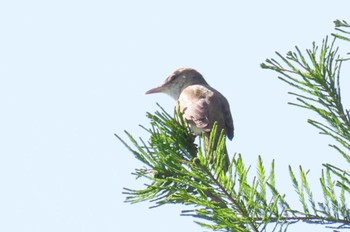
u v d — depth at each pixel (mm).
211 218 8070
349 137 9250
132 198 9133
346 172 8383
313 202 8523
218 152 8336
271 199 8398
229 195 8336
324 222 8508
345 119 9336
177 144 10406
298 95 9523
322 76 9445
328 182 8633
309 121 9375
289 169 8633
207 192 8664
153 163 9359
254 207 8227
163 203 8438
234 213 8180
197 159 8352
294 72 9586
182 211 8102
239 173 8320
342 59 9500
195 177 8602
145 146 9570
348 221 8445
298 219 8500
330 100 9438
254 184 8195
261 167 8492
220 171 8328
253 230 8156
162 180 9008
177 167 9023
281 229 8055
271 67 9688
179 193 8383
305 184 8570
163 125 10578
